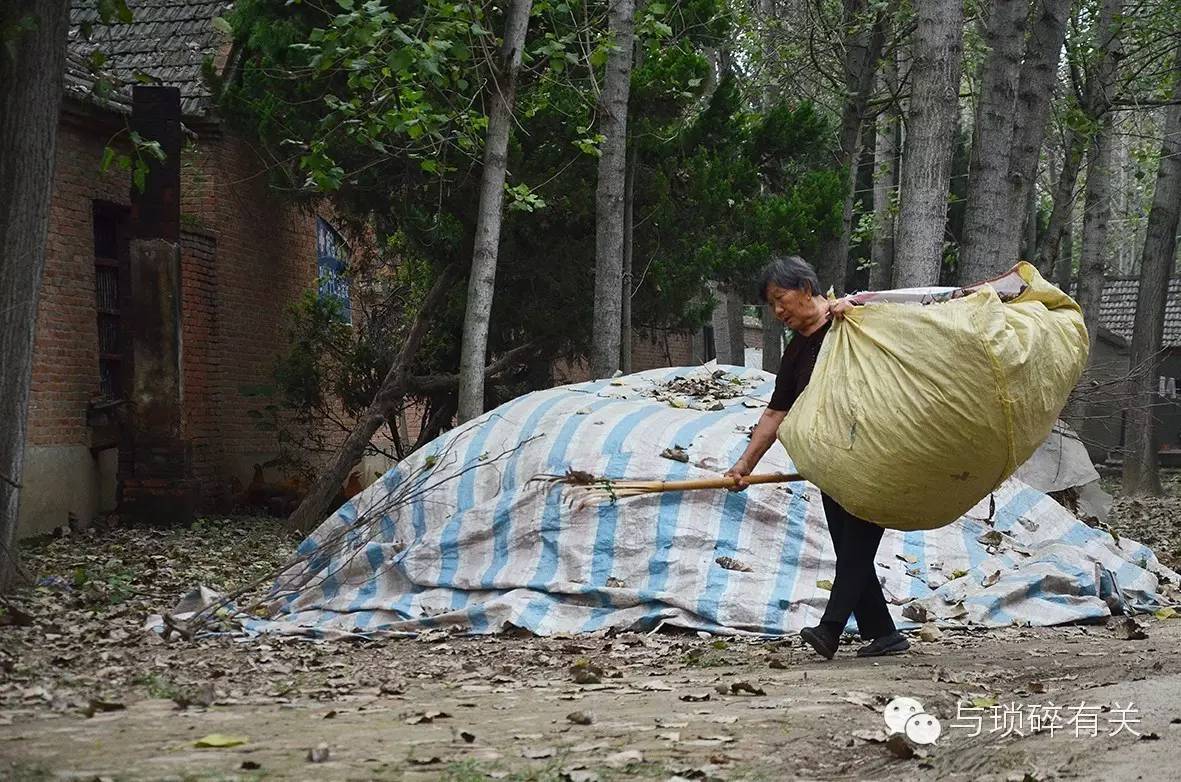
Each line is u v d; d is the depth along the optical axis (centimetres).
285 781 380
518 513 885
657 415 948
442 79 1270
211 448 1712
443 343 1739
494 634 821
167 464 1452
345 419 2098
